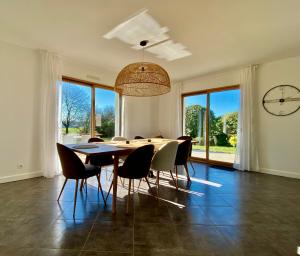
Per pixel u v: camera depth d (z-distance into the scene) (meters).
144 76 2.78
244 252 1.58
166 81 2.91
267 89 4.25
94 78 4.77
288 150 3.98
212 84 5.21
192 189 3.12
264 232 1.88
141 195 2.83
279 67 4.09
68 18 2.54
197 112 5.63
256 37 3.04
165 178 3.74
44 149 3.68
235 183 3.45
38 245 1.62
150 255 1.52
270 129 4.22
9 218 2.07
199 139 5.58
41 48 3.58
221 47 3.44
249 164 4.37
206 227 1.96
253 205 2.51
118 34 2.99
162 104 6.44
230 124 4.90
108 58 4.05
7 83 3.33
